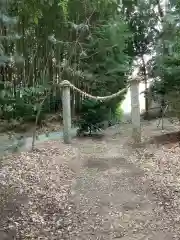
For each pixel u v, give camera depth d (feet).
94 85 26.40
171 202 10.75
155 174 13.16
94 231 9.32
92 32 26.99
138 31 28.73
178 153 15.57
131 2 28.89
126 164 14.55
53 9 22.27
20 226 9.59
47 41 26.09
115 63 26.12
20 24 24.02
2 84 23.53
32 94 24.82
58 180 12.91
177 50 23.53
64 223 9.77
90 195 11.62
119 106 28.45
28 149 17.29
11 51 24.63
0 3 15.80
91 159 15.34
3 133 21.56
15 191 11.77
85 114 20.76
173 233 9.05
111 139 19.53
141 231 9.25
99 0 16.65
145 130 21.35
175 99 18.76
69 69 26.37
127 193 11.66
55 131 22.89
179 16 26.84
